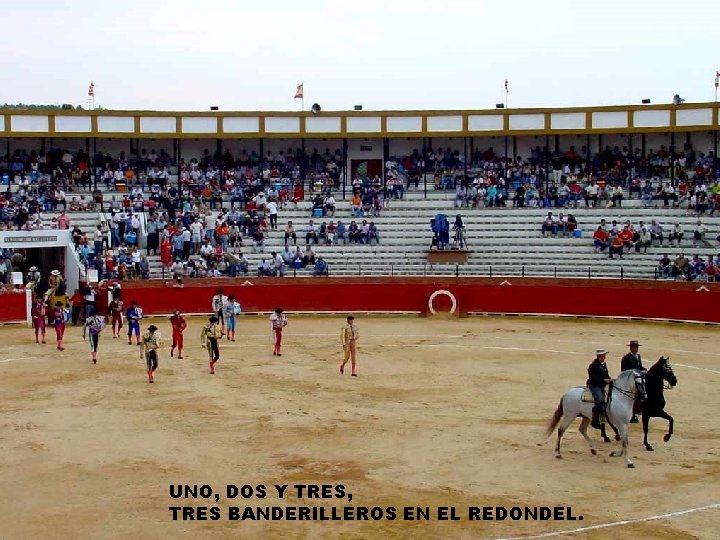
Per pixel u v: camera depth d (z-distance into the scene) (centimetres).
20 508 1623
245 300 4588
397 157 5825
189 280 4528
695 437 2128
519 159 5728
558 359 3238
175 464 1894
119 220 4919
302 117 5581
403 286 4625
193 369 3012
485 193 5422
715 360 3222
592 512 1600
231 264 4719
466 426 2227
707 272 4369
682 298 4266
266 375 2909
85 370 2992
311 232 5066
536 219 5181
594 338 3788
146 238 4981
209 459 1931
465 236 5109
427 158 5759
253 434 2145
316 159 5800
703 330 4031
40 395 2605
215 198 5384
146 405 2467
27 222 4647
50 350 3409
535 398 2566
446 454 1970
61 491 1719
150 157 5647
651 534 1494
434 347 3534
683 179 5347
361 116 5594
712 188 5091
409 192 5556
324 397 2570
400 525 1537
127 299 4388
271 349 3456
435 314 4562
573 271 4728
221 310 3716
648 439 2106
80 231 4675
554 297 4503
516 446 2039
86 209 5106
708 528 1522
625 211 5119
